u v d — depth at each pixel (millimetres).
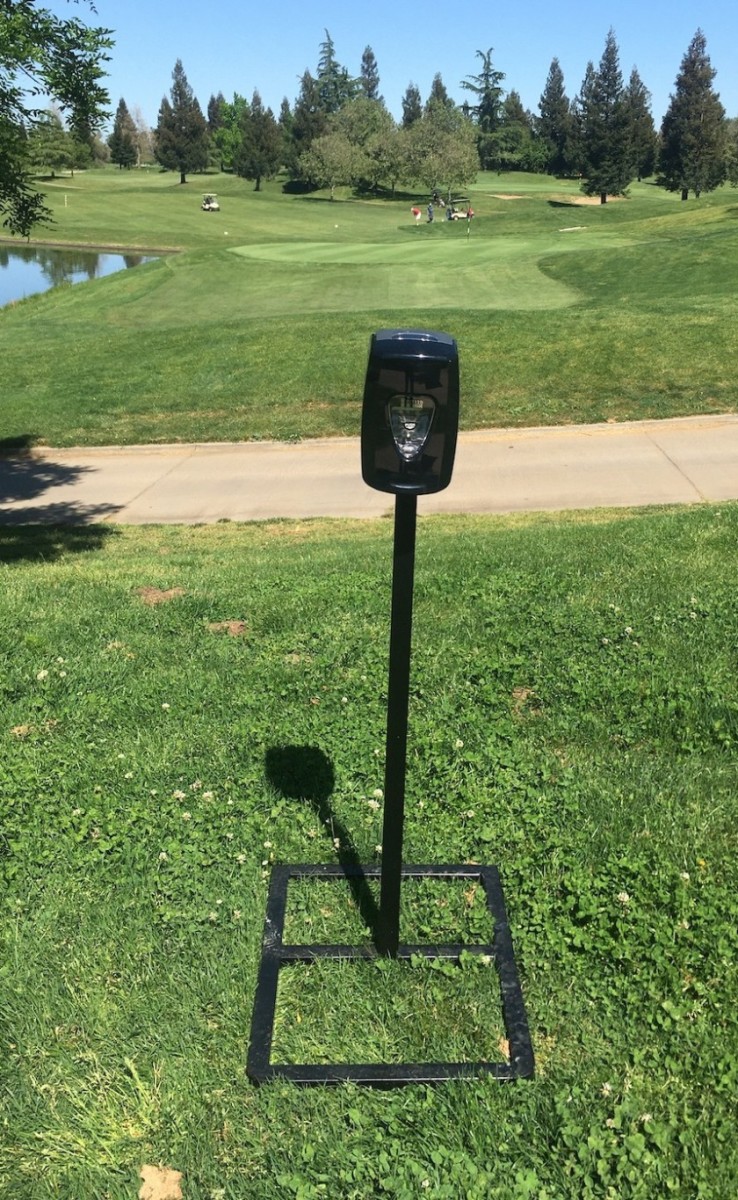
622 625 5773
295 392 16812
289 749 4578
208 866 3775
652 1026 2996
